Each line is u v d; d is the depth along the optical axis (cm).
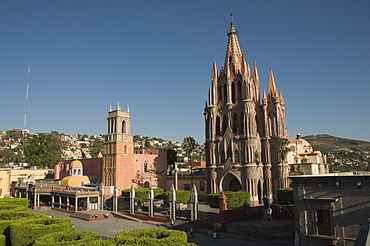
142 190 8312
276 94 8775
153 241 2728
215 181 8762
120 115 9738
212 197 7444
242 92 8788
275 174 8475
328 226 3362
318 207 3419
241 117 8806
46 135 15662
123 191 8188
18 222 3550
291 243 4369
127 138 9788
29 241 3278
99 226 6053
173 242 2741
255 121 8662
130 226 6044
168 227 5841
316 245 3394
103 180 9712
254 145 8388
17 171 11981
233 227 5150
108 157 9681
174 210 6294
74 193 7669
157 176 10369
